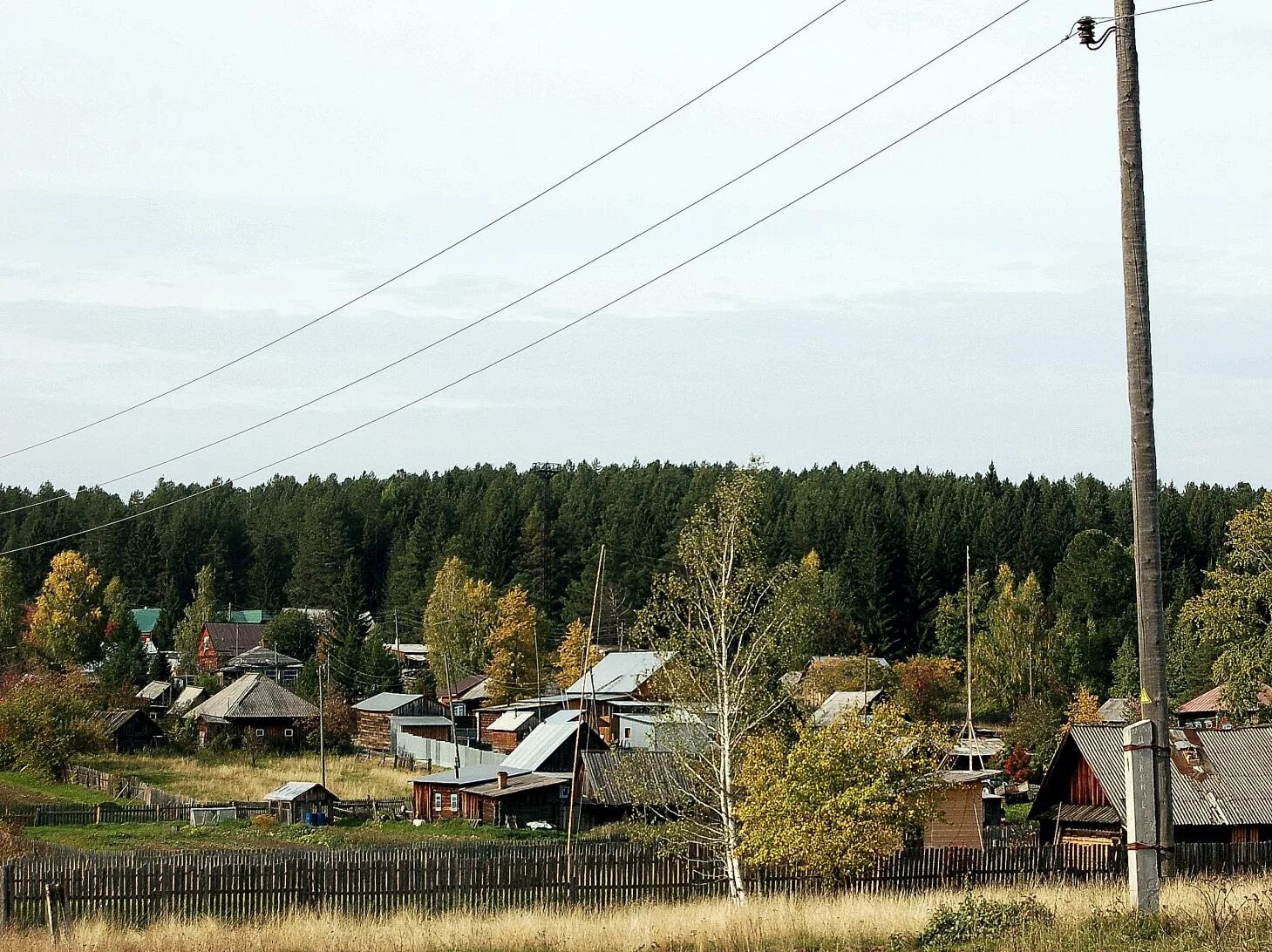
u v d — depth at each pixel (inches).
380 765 5334.6
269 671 7406.5
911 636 7524.6
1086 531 6565.0
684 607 2231.8
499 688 6525.6
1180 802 2495.1
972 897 1104.2
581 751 3427.7
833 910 1268.5
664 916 1403.8
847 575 7445.9
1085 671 6373.0
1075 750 2610.7
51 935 1379.2
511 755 4192.9
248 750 5482.3
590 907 1755.7
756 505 2182.6
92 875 1738.4
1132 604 6894.7
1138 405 1107.3
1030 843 2945.4
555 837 3358.8
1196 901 1018.1
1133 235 1115.9
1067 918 1005.8
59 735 4697.3
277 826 3663.9
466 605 7313.0
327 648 7298.2
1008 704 5964.6
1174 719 5374.0
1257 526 3548.2
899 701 4781.0
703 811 2174.0
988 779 4104.3
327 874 1823.3
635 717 4276.6
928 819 1964.8
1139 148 1118.4
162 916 1670.8
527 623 6835.6
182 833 3511.3
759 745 1971.0
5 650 7101.4
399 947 1267.2
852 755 1881.2
